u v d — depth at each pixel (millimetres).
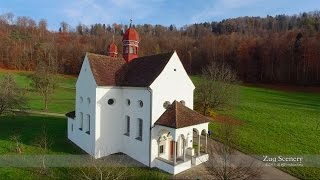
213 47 135000
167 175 29000
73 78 122438
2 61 133250
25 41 149625
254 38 136000
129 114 34594
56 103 72438
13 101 50969
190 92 35031
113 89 34969
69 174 29703
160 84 31672
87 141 36000
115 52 45875
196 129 31531
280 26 198500
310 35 118875
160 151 32562
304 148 37812
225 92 53656
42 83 65375
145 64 35781
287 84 104375
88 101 35938
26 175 29656
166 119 30531
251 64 115625
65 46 150750
